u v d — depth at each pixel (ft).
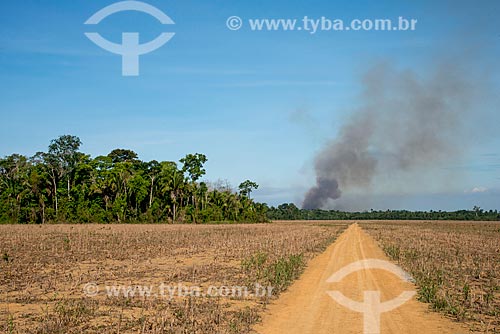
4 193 268.62
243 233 183.21
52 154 277.23
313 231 216.54
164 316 40.57
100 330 36.96
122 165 294.25
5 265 75.41
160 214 300.40
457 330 39.65
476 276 71.41
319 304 49.70
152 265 79.61
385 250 115.75
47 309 43.86
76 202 277.85
